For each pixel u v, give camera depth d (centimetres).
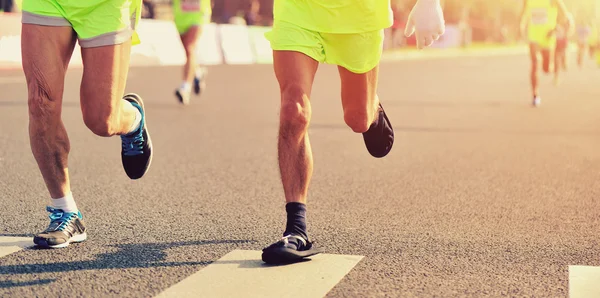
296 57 555
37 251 561
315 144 1162
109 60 551
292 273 517
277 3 573
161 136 1208
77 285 488
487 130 1355
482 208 745
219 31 3241
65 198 584
